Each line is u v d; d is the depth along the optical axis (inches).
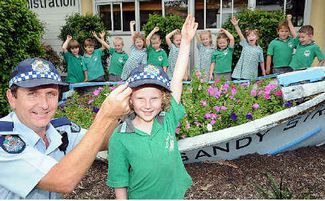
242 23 265.9
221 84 152.4
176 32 242.1
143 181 75.1
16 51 186.1
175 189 78.3
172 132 78.8
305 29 204.4
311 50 205.3
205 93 144.1
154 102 73.8
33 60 56.5
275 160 134.6
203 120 131.8
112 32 363.9
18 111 56.6
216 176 125.7
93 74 258.8
